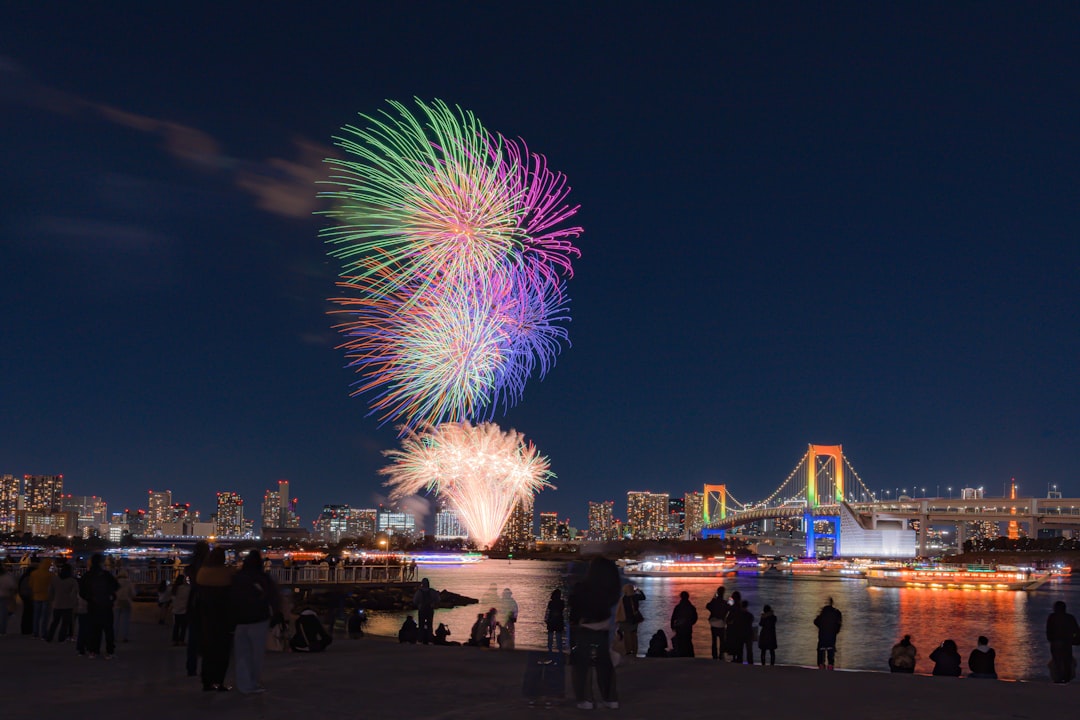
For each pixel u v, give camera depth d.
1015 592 172.88
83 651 22.41
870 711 15.09
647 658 21.52
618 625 23.45
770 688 17.22
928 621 101.62
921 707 15.47
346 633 40.31
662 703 15.65
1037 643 78.81
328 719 14.07
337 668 19.47
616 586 15.28
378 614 80.25
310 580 82.19
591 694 15.18
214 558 16.77
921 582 180.88
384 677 18.22
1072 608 124.69
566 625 22.06
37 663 20.77
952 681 18.16
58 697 16.06
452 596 93.38
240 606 15.65
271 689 16.73
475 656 21.66
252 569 15.91
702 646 62.78
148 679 18.25
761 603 130.50
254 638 15.77
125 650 24.05
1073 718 14.72
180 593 26.05
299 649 23.83
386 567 90.88
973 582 177.50
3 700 15.73
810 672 19.19
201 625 18.30
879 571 185.75
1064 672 23.09
